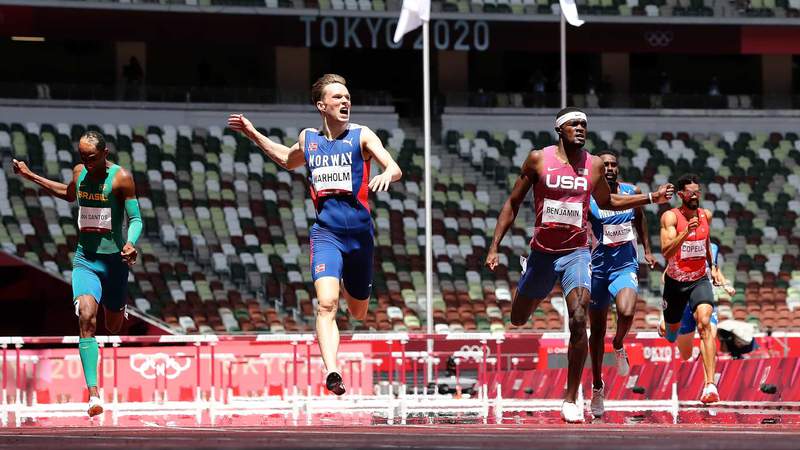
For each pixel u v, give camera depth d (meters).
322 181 23.95
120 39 104.56
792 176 108.25
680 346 40.38
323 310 23.16
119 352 48.53
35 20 102.31
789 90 126.00
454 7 109.56
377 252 96.06
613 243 32.41
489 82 123.19
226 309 88.06
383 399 46.28
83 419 35.22
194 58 117.50
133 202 28.23
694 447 15.33
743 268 99.50
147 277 88.56
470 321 91.12
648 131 111.38
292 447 15.77
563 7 81.12
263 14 106.56
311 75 122.38
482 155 106.62
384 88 123.00
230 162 100.94
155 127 102.19
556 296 91.56
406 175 104.19
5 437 19.50
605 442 16.72
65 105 100.88
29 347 87.75
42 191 92.62
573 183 25.80
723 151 110.06
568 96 111.06
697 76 126.88
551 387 49.28
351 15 107.38
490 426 22.95
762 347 66.50
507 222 26.80
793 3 114.12
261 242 94.31
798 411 33.28
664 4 112.81
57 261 87.06
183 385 49.66
